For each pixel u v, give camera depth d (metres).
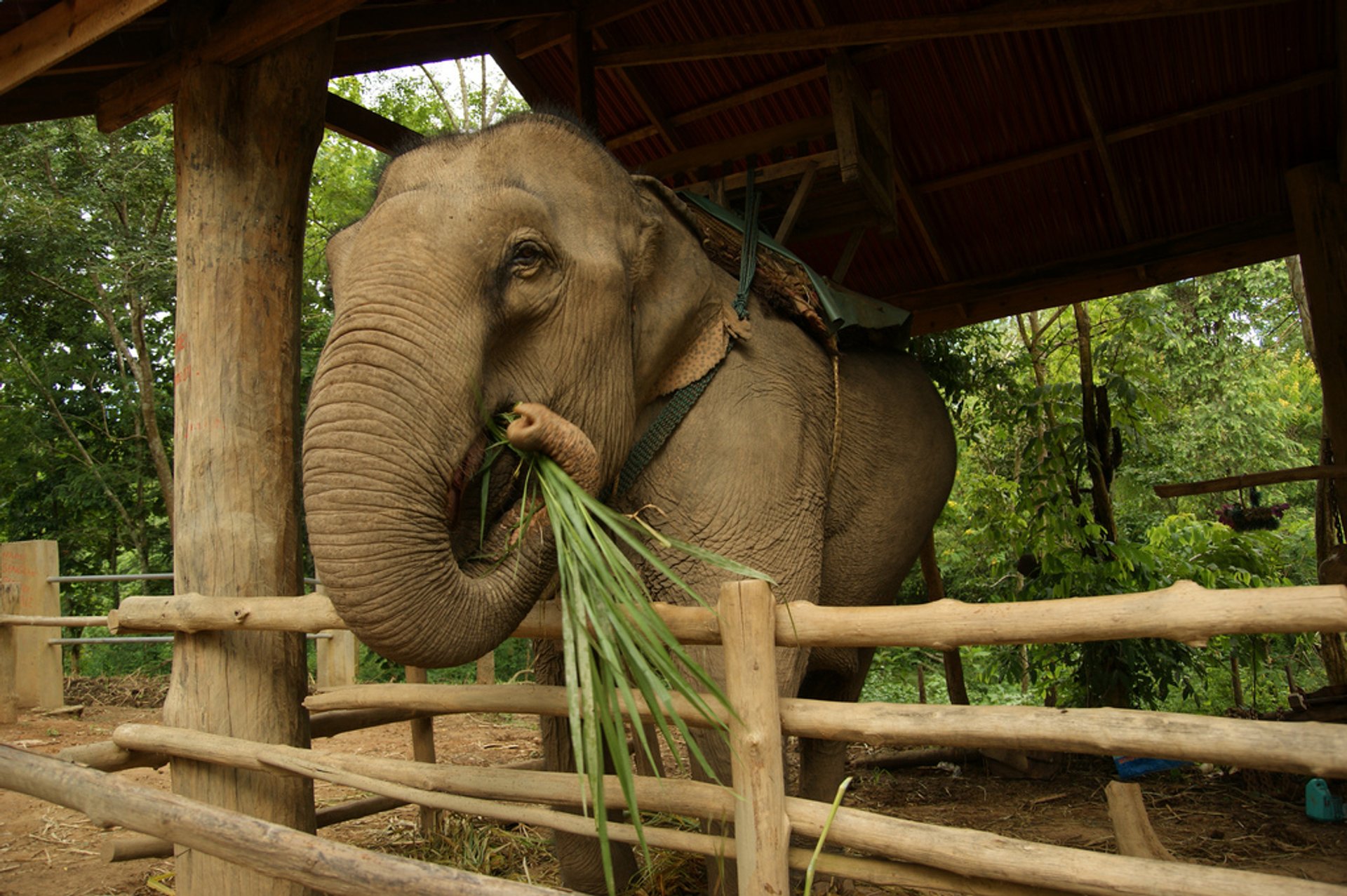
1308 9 5.11
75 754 3.07
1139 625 1.48
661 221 2.71
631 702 1.77
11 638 7.41
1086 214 6.61
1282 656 9.30
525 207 2.29
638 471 2.74
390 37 5.35
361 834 4.45
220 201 3.12
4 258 12.50
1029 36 5.55
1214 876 1.46
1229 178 6.19
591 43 5.55
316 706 2.73
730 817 1.93
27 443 14.43
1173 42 5.44
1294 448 14.53
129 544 15.58
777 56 5.83
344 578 1.93
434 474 2.03
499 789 2.26
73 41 2.96
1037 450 6.80
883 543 3.62
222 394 3.08
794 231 4.70
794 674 2.65
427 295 2.11
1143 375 7.05
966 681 9.90
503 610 2.15
